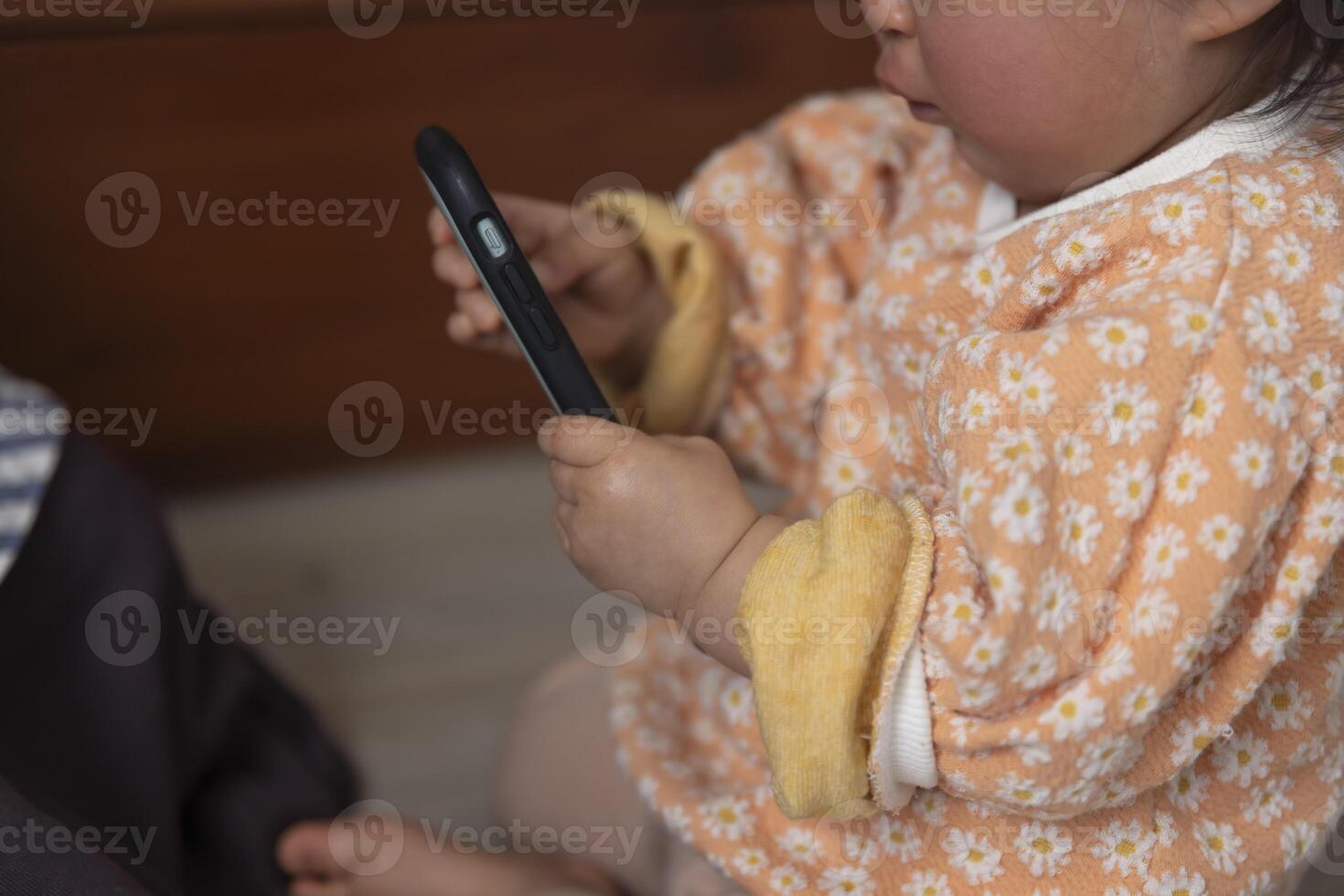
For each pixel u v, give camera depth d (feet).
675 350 2.72
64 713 2.60
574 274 2.68
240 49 3.85
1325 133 2.05
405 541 4.20
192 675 2.94
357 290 4.25
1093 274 2.04
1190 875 2.10
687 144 4.38
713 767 2.64
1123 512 1.82
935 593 1.87
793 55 4.38
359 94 4.02
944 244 2.44
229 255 4.07
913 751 1.90
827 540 1.92
